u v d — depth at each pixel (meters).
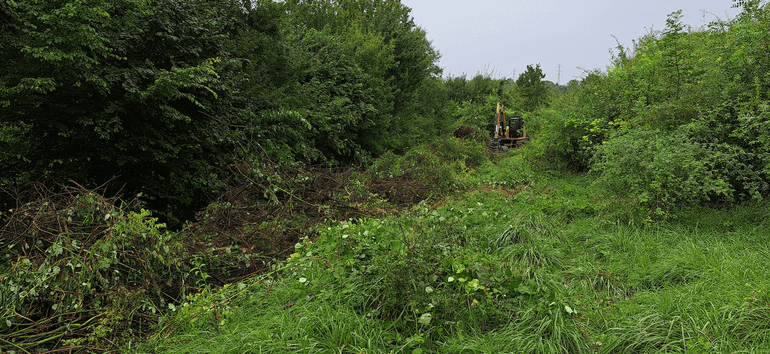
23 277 2.88
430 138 17.77
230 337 2.78
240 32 7.27
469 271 3.27
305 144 8.45
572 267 4.11
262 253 4.56
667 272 3.74
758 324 2.61
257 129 6.64
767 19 5.59
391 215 5.25
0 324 2.70
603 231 4.98
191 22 5.32
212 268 4.09
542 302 3.09
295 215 5.43
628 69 8.70
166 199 5.73
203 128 5.66
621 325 2.89
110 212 3.43
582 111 9.66
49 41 3.73
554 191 7.47
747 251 3.81
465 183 8.77
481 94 32.53
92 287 3.13
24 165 4.59
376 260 3.31
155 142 4.93
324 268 3.70
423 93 19.98
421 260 3.21
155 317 3.26
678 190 5.09
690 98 6.08
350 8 20.77
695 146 5.04
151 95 4.48
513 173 9.73
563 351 2.67
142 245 3.39
